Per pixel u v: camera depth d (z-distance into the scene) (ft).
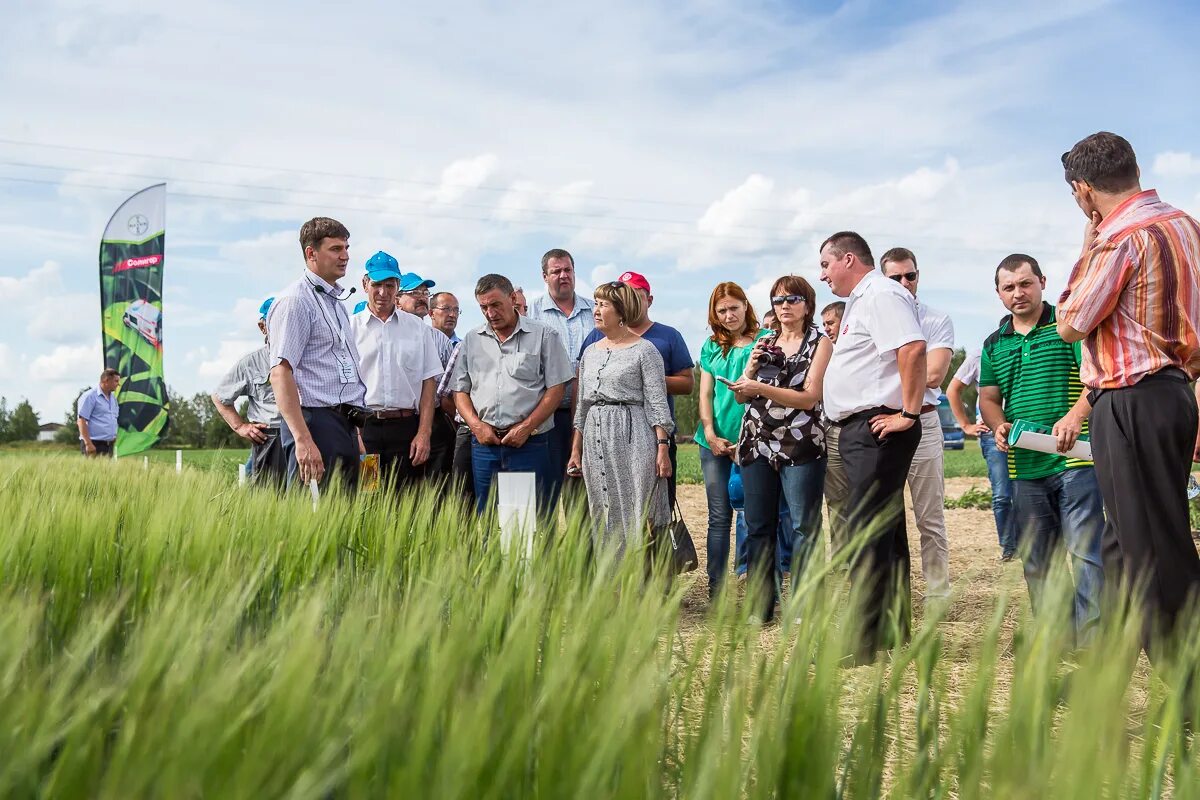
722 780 3.67
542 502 19.84
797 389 18.17
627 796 3.70
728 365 20.62
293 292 17.48
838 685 4.46
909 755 4.83
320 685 4.31
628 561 6.95
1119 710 3.51
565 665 4.42
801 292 18.57
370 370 21.86
